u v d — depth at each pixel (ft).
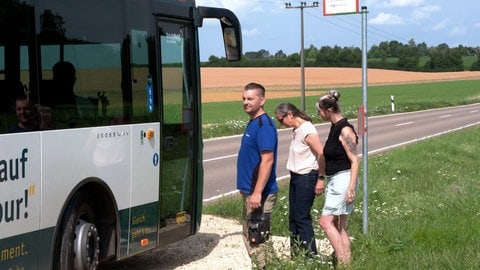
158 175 26.45
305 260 24.39
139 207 25.36
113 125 23.79
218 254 29.89
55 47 21.11
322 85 329.72
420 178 52.31
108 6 23.63
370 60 460.14
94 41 22.89
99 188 23.44
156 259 29.09
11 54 19.30
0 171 18.65
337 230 25.86
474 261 26.37
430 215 36.91
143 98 25.52
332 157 25.32
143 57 25.55
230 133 114.62
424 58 529.86
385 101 234.58
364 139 30.94
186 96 28.55
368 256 27.02
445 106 218.38
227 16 29.37
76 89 21.98
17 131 19.40
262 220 24.03
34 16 20.27
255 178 24.16
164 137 26.94
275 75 363.35
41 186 20.34
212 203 41.06
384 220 34.76
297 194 25.96
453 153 73.67
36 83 20.25
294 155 26.08
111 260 24.91
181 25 28.27
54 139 20.90
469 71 464.65
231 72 371.15
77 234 22.41
